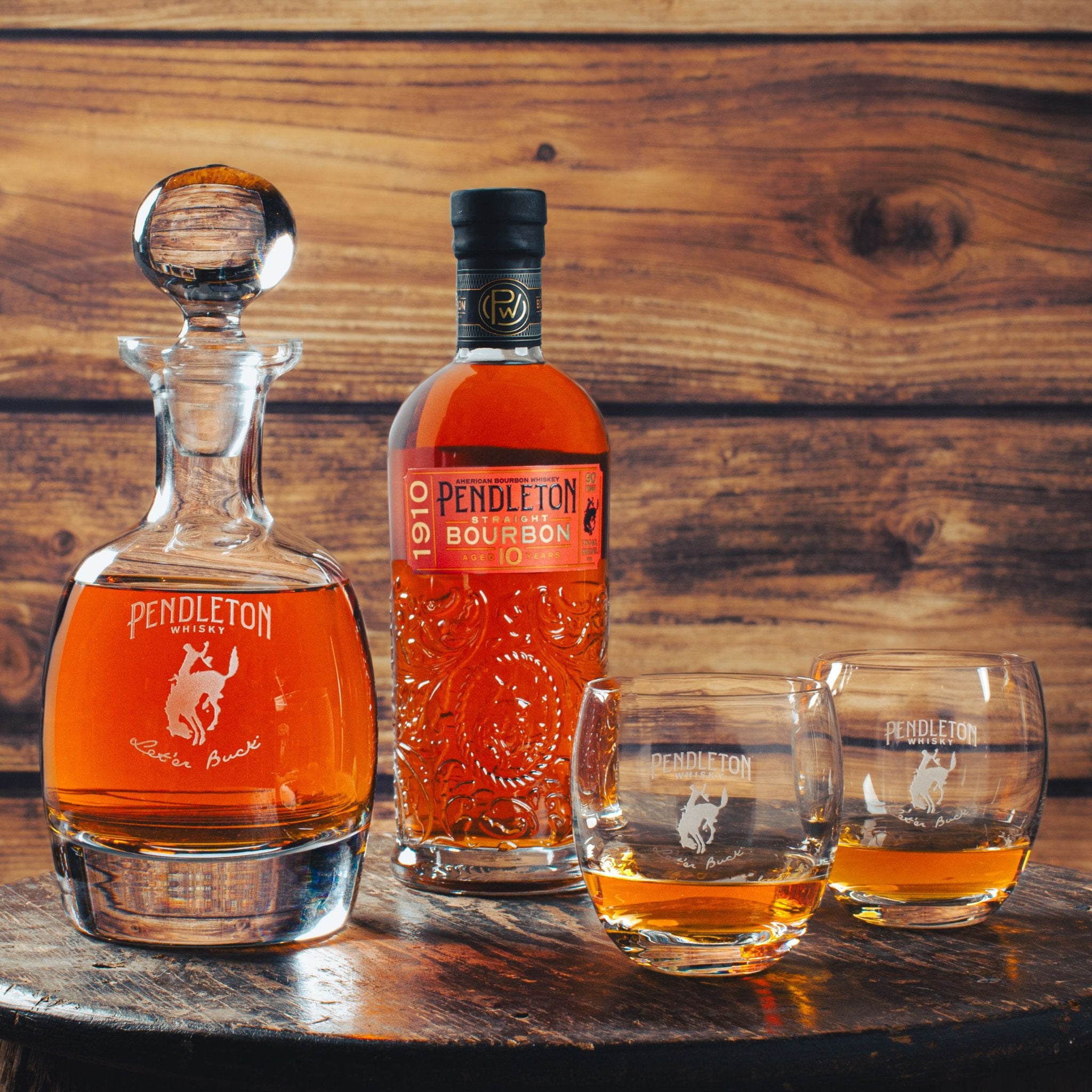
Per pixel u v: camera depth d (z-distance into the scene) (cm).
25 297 140
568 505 111
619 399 140
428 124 139
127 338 106
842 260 140
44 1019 97
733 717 100
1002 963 102
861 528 141
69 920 107
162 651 102
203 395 106
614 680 103
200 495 106
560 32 139
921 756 105
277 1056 95
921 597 141
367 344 140
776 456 141
